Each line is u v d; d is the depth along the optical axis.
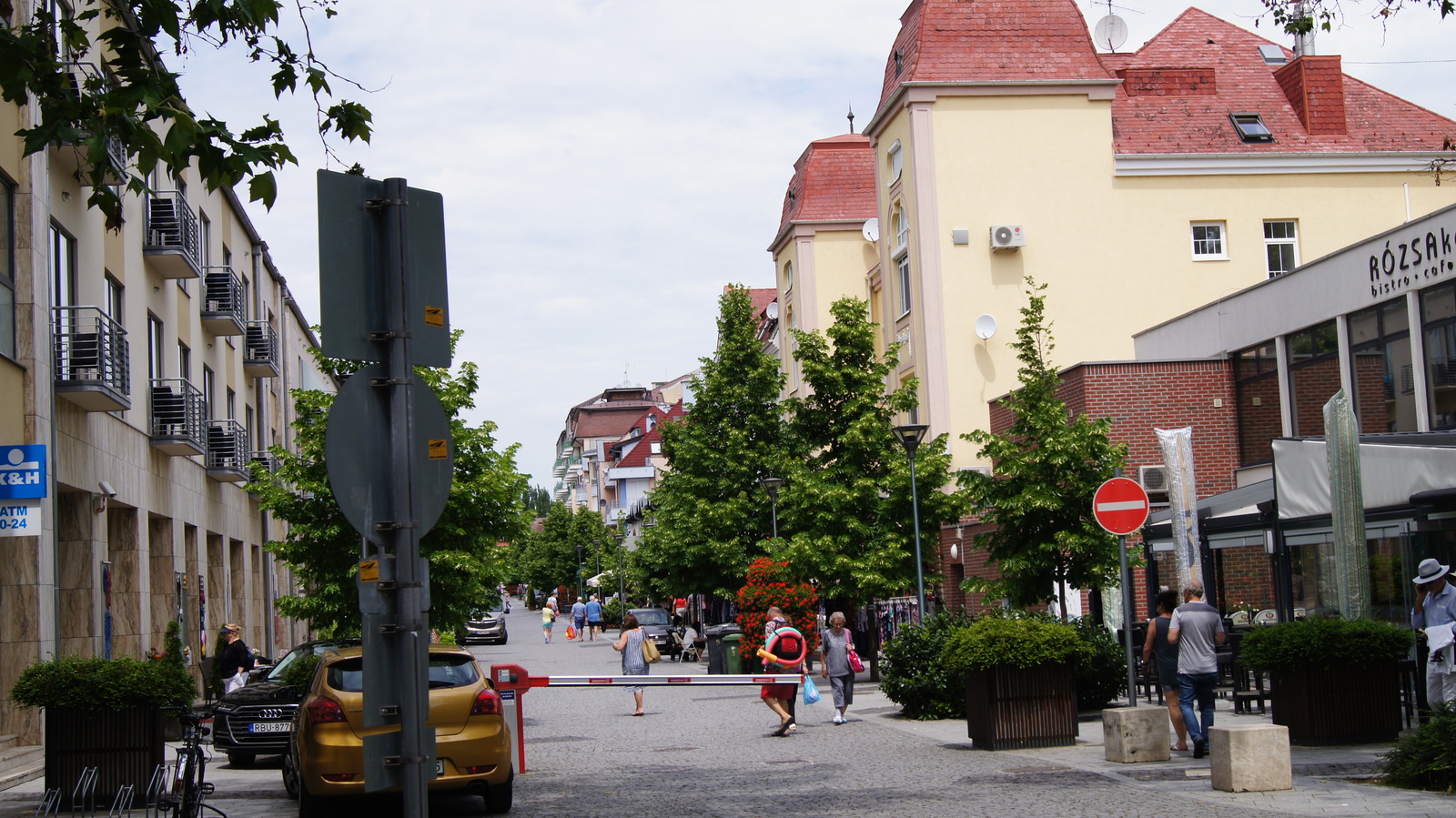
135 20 9.08
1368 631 12.99
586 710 25.38
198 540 29.23
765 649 18.61
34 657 16.75
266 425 39.19
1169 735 13.02
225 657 22.75
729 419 39.38
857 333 29.73
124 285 22.88
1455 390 19.89
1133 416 26.66
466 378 21.95
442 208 5.48
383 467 5.23
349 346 5.22
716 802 11.76
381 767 5.09
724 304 39.72
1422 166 37.19
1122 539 13.48
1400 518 14.79
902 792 11.80
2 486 15.67
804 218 48.16
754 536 38.69
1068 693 14.83
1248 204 36.75
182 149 8.27
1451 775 10.23
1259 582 23.67
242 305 35.34
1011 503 19.11
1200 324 27.89
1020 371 20.25
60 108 8.34
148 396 24.61
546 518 109.81
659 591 45.00
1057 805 10.47
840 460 29.05
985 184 36.03
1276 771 10.69
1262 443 25.78
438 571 20.50
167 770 11.45
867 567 27.22
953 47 36.59
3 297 16.69
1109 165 36.34
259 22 8.73
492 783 11.25
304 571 21.14
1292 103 38.34
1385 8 11.91
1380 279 21.64
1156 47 39.97
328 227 5.21
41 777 15.40
